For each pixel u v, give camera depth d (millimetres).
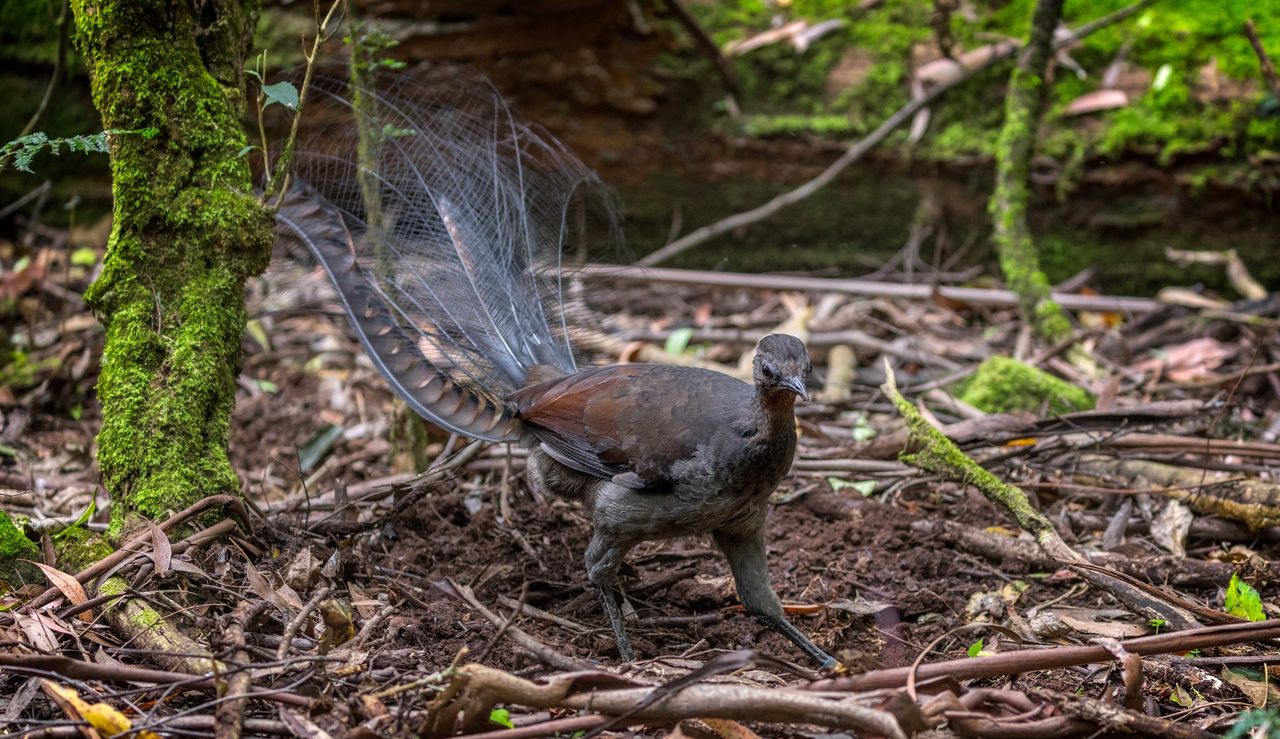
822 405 6238
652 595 4551
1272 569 4496
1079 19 7988
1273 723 3064
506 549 4754
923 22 8055
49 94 5801
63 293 7027
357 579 4254
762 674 3721
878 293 7402
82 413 6086
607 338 5637
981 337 7125
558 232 5137
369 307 4613
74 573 3889
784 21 8266
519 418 4461
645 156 8008
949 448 4754
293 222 4688
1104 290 7797
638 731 3361
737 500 4023
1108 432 5258
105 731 3055
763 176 8008
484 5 7309
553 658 3551
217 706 3129
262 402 6395
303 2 7355
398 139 4930
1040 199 7797
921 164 7820
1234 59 7570
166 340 4152
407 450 5324
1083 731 3182
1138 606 4109
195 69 4230
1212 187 7492
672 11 7520
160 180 4184
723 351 6988
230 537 4070
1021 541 4711
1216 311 7066
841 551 4828
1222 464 5316
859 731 3062
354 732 3068
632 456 4074
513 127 5160
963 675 3342
